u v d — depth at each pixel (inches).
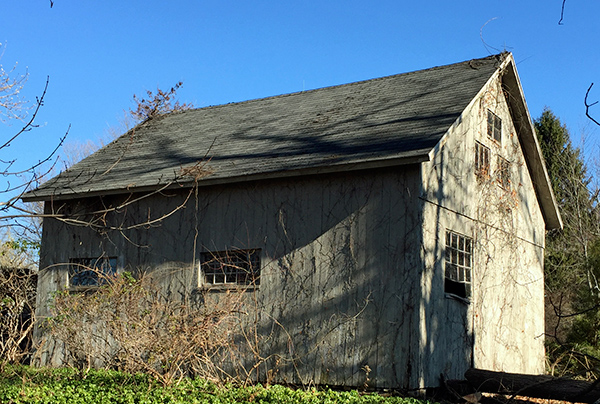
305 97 653.3
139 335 407.8
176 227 520.4
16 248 588.1
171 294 510.0
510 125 591.8
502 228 553.0
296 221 465.4
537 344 604.1
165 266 518.6
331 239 448.5
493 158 549.3
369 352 419.8
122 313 455.2
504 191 565.3
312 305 447.8
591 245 756.6
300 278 456.1
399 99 546.9
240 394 390.6
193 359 440.8
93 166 629.9
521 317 576.7
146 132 706.8
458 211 476.1
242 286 477.4
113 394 372.2
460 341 459.8
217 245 497.0
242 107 692.1
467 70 566.9
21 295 535.2
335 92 634.2
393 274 420.5
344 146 463.8
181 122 708.0
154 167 565.6
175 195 526.6
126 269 537.6
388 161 409.7
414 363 401.4
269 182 482.9
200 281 499.8
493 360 510.9
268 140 546.3
